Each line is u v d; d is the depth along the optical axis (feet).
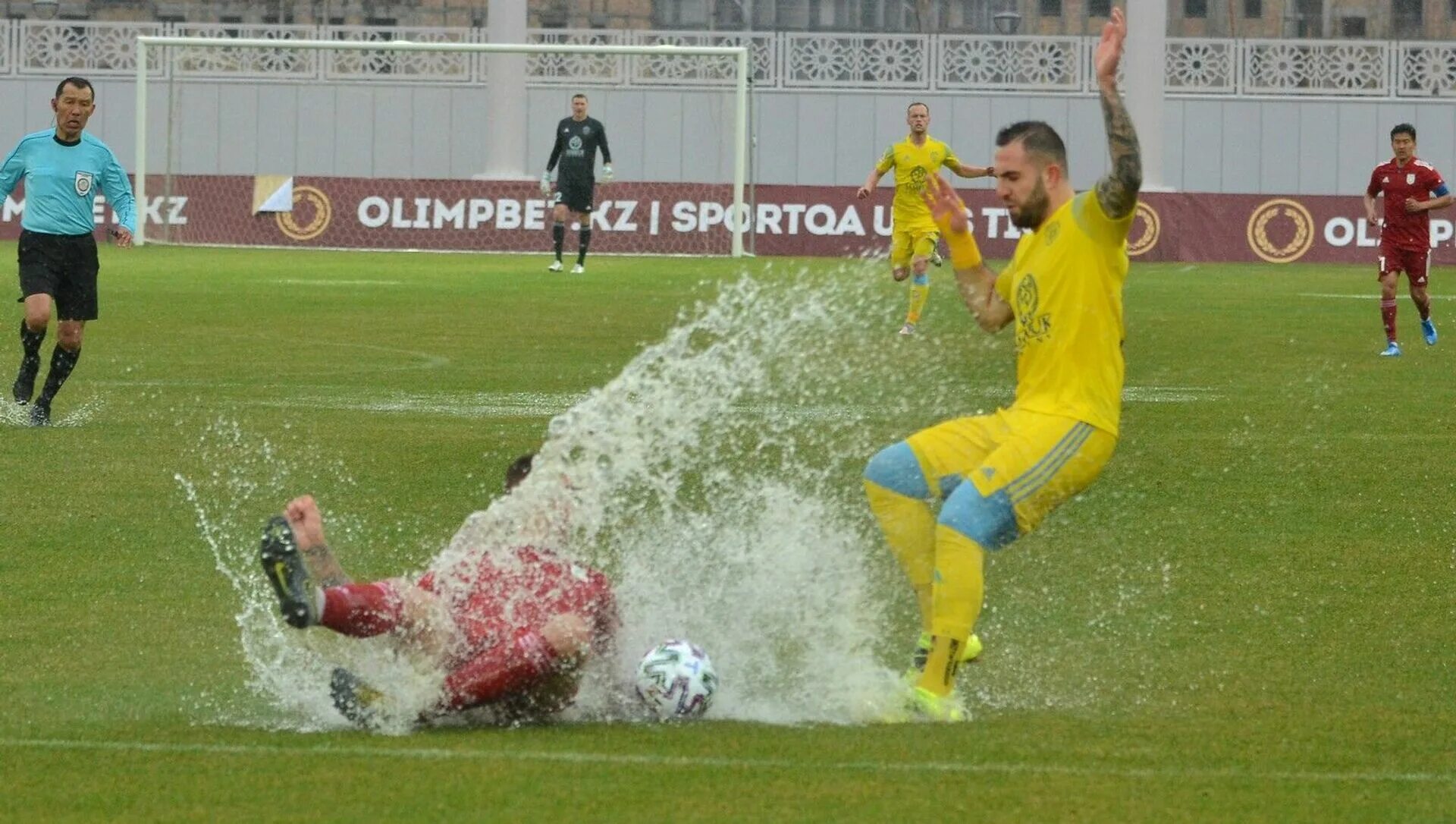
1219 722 43.06
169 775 37.78
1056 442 44.50
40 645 49.49
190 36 341.82
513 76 322.14
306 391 110.83
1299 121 339.16
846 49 341.21
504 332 151.53
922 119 167.12
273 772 38.04
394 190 305.32
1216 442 92.38
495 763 38.73
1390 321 143.02
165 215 305.12
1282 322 171.94
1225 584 59.41
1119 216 44.52
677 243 305.94
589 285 212.23
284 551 39.86
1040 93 339.16
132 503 71.72
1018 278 46.14
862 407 106.22
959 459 46.52
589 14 355.97
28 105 338.54
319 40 333.01
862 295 210.18
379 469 81.10
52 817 34.96
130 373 118.93
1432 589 58.75
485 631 42.09
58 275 95.14
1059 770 38.65
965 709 44.29
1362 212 299.58
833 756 39.65
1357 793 37.19
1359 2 354.33
